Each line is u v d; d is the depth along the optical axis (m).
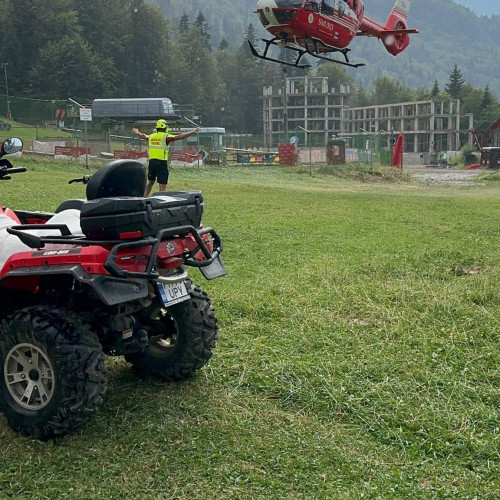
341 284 8.01
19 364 4.46
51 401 4.22
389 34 21.56
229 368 5.48
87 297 4.57
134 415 4.67
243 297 7.26
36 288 4.66
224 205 16.47
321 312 6.86
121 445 4.27
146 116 51.50
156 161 15.34
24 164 26.34
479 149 83.25
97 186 4.48
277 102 122.75
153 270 4.32
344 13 17.05
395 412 4.69
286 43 17.06
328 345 5.95
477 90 143.25
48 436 4.30
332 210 16.50
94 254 4.16
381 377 5.27
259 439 4.33
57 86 87.62
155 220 4.34
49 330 4.18
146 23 106.06
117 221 4.22
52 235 4.69
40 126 53.38
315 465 4.01
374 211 16.66
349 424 4.58
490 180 43.53
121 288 4.15
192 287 5.21
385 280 8.34
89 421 4.55
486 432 4.45
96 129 45.00
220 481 3.86
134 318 5.03
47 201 14.17
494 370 5.43
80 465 4.03
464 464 4.06
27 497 3.74
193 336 5.09
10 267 4.38
